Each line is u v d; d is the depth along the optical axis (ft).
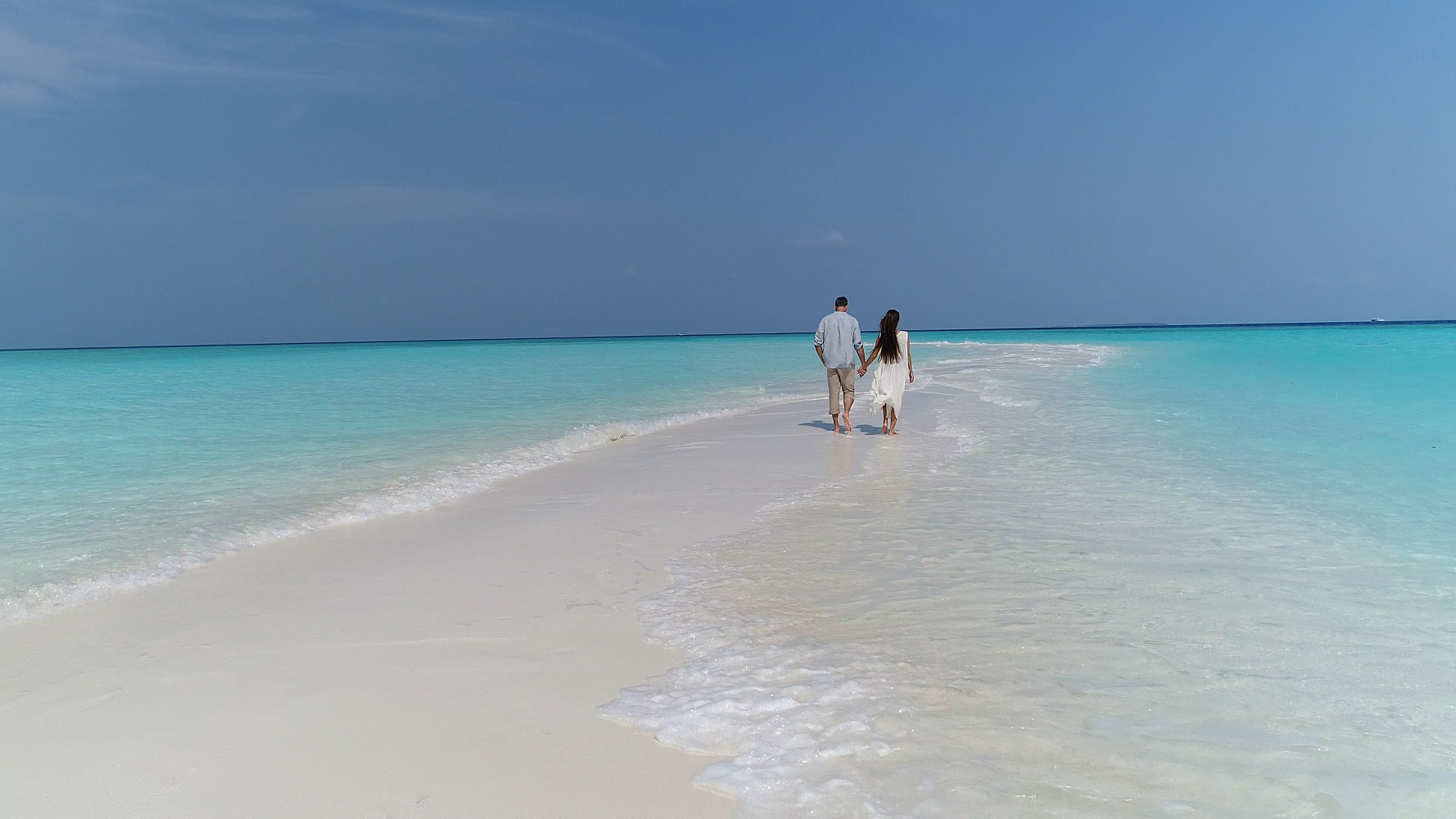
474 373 92.43
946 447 33.60
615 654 13.12
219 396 62.49
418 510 24.40
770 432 41.24
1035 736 9.98
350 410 52.47
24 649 13.78
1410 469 25.99
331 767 9.82
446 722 10.87
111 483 28.09
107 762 10.02
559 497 25.89
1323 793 8.71
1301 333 248.11
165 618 15.20
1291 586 15.21
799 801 8.82
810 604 15.07
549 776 9.50
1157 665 11.95
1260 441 31.81
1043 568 16.63
